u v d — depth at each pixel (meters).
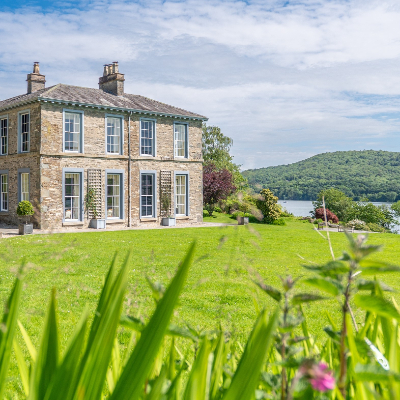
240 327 5.18
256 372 0.53
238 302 6.70
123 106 21.95
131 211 22.55
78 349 0.58
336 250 14.16
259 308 1.50
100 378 0.56
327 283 0.74
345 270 0.74
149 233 18.55
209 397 0.91
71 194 20.62
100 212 21.44
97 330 0.61
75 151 20.59
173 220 23.72
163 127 23.70
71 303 5.52
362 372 0.66
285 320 0.80
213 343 1.16
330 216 32.47
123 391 0.54
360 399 0.80
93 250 11.33
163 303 0.56
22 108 20.39
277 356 1.25
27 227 17.47
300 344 1.34
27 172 20.20
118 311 0.59
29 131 20.05
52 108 19.67
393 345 0.81
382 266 0.70
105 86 24.64
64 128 20.09
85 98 20.98
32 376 0.62
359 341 0.86
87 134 20.89
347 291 0.74
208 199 30.92
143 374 0.54
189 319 5.41
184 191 24.88
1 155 21.98
